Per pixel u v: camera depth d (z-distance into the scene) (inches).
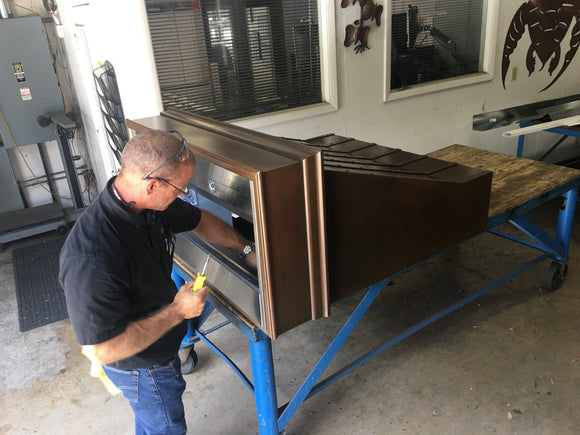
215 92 123.9
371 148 81.2
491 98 167.2
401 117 149.0
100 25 105.7
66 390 94.3
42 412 89.0
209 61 120.3
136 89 107.7
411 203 65.7
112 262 49.8
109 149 141.6
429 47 148.9
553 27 170.2
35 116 156.6
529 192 89.7
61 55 166.4
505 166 103.7
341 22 127.1
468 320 106.4
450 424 80.8
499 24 156.4
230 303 66.6
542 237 101.3
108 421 86.4
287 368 96.8
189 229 63.9
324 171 54.8
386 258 66.4
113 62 104.9
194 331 93.3
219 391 92.0
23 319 118.1
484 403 84.5
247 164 50.7
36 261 147.3
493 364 93.4
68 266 48.9
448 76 156.9
